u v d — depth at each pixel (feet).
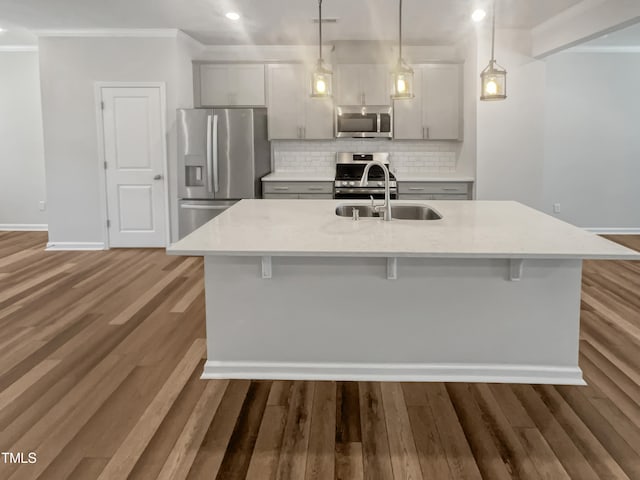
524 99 19.84
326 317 10.19
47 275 17.93
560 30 17.51
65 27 19.90
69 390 9.86
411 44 22.02
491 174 20.13
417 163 23.27
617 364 10.89
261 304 10.20
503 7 16.53
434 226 10.61
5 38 22.74
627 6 13.74
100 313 14.08
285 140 23.40
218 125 20.36
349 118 21.74
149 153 21.26
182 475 7.43
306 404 9.37
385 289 10.06
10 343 12.07
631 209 24.56
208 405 9.34
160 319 13.62
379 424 8.73
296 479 7.36
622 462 7.68
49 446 8.09
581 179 24.40
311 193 21.52
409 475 7.43
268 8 16.66
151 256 20.63
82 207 21.68
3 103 25.90
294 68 21.93
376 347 10.22
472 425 8.67
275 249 8.61
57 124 21.24
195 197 20.80
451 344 10.14
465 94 21.33
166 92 20.77
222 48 22.71
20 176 26.40
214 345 10.36
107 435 8.40
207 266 10.15
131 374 10.53
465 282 9.97
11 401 9.45
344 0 15.62
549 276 9.89
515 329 10.05
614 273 18.20
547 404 9.32
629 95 23.97
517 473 7.45
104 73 20.83
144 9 17.06
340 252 8.52
